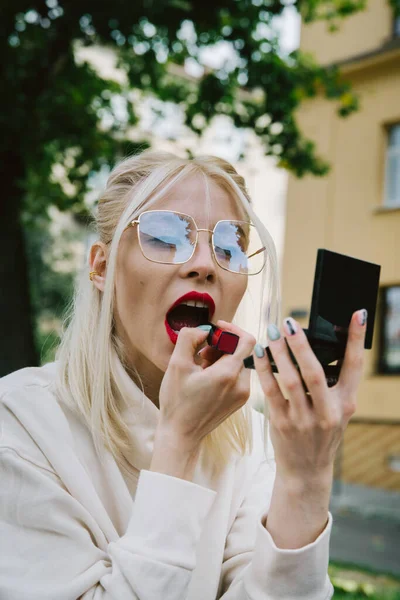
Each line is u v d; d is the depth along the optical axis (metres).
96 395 1.25
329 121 13.13
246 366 1.01
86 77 9.20
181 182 1.33
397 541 7.78
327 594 1.06
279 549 1.01
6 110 7.94
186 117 9.30
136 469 1.29
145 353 1.30
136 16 7.82
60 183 10.10
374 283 0.95
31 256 19.55
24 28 8.19
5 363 7.81
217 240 1.31
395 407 11.61
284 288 13.33
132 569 1.01
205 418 1.10
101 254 1.40
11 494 1.16
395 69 12.52
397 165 12.56
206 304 1.29
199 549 1.28
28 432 1.23
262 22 8.34
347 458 11.27
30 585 1.10
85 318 1.37
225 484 1.36
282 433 0.95
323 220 13.03
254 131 9.04
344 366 0.92
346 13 9.03
